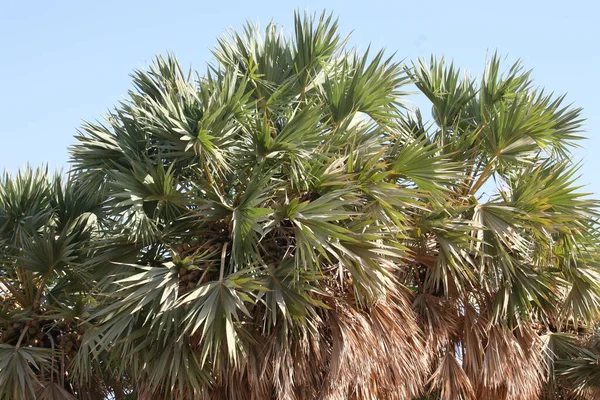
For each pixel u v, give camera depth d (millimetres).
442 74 10109
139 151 8367
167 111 7461
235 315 6836
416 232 8695
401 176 8586
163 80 8945
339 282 8047
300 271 7379
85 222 9062
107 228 9156
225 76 7672
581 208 9008
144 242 8055
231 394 7488
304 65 8961
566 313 9406
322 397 7605
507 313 9102
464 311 9133
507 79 9898
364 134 8789
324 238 7254
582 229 9188
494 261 8828
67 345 8562
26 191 9211
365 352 7719
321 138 7754
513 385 8953
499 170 9578
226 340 7473
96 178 8539
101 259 8023
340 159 8031
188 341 7445
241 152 7719
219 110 7363
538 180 9086
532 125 9070
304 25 8992
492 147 9211
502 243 9047
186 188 8086
